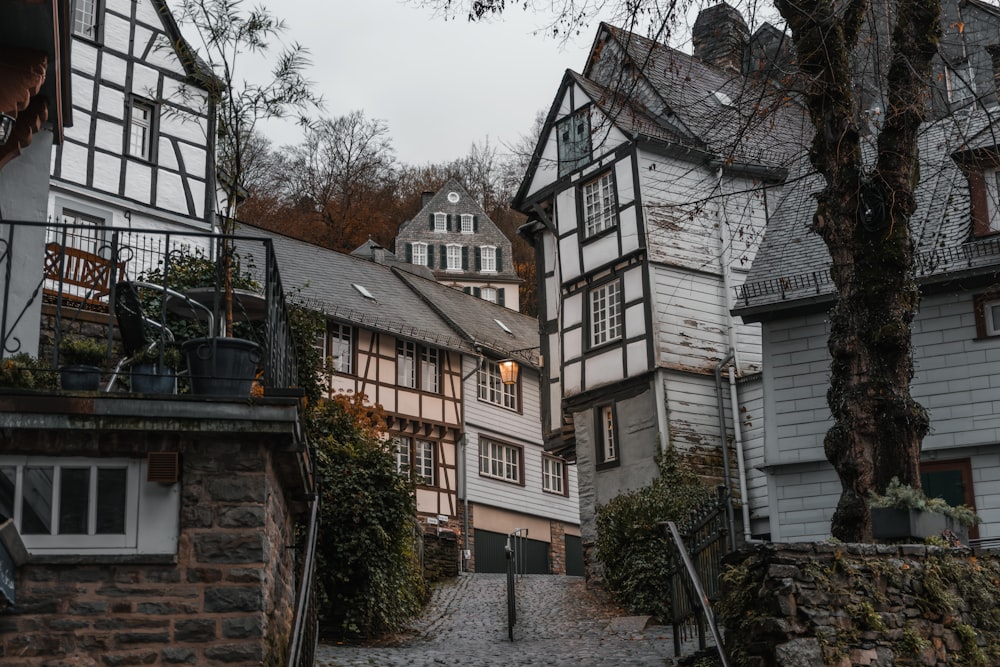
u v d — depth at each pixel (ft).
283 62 33.73
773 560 28.22
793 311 62.90
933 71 41.98
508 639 50.78
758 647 27.86
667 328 79.30
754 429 77.46
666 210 81.15
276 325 27.61
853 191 39.42
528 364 120.78
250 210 166.71
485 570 110.73
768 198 82.53
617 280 82.38
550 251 93.86
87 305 53.83
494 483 114.32
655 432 77.82
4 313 25.55
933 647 29.17
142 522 24.41
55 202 69.36
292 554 32.91
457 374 111.96
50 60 31.60
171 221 74.23
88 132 71.77
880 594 29.01
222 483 24.91
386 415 102.94
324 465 47.91
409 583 56.75
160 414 24.45
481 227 200.95
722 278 82.69
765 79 39.34
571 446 88.94
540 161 90.53
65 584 23.81
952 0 53.72
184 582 24.25
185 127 76.13
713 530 34.12
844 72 38.99
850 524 37.19
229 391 25.62
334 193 181.88
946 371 58.70
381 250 158.20
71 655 23.45
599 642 47.98
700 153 82.28
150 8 76.48
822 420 61.62
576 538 126.21
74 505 24.25
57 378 25.88
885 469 38.01
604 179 84.74
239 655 24.00
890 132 39.99
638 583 59.72
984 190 58.90
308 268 105.60
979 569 31.81
